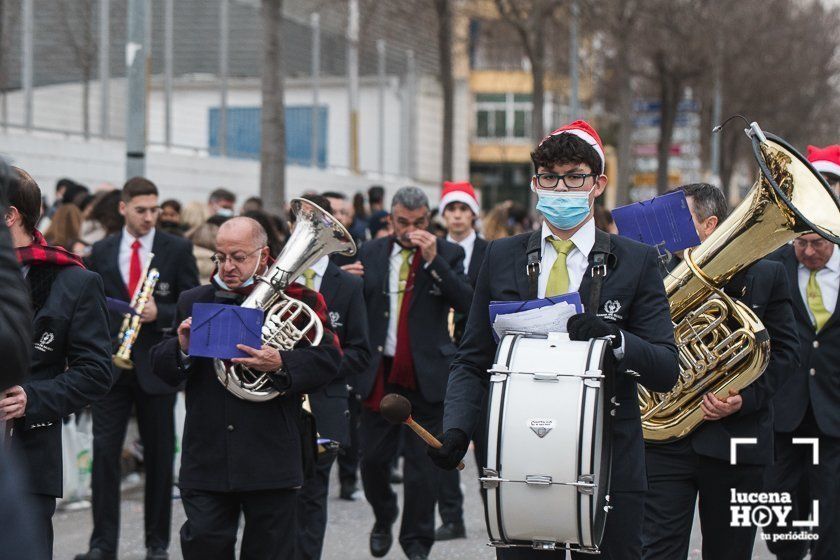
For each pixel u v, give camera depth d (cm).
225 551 1012
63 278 982
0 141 3155
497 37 5728
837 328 1284
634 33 5394
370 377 1480
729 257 1037
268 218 1307
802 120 8194
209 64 4316
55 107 3428
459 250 1545
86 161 3462
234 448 995
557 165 840
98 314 989
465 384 867
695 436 1089
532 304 825
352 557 1540
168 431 1471
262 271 1027
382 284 1491
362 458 1493
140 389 1454
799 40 7569
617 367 813
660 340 845
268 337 992
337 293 1327
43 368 973
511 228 2525
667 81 6172
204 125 4347
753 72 7200
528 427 767
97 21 3550
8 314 411
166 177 4066
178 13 4184
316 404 1327
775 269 1135
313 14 5344
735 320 1066
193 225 2462
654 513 1090
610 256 857
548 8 4659
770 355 1120
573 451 760
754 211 1006
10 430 928
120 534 1644
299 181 5128
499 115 9675
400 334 1477
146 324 1450
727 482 1098
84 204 2119
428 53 6419
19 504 370
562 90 7475
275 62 2939
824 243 1257
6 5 3259
